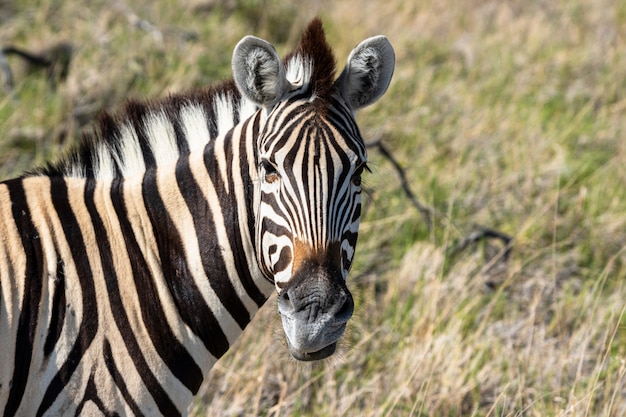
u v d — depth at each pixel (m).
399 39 21.78
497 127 17.67
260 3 22.03
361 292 12.94
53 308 6.78
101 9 19.83
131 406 6.98
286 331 6.48
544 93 19.44
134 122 7.36
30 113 15.73
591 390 10.03
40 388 6.74
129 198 7.18
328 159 6.52
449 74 20.45
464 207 15.11
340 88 6.98
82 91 16.38
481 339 11.86
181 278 7.18
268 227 6.67
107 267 6.97
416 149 16.77
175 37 19.16
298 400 10.41
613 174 16.38
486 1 25.44
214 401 10.44
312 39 6.80
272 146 6.59
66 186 7.13
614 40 22.94
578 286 13.47
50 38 17.77
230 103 7.38
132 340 6.97
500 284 13.44
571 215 14.87
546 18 24.58
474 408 10.48
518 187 15.80
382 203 14.47
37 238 6.86
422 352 10.87
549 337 12.15
